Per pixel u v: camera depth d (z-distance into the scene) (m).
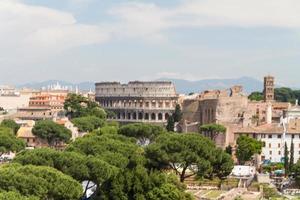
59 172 163.00
